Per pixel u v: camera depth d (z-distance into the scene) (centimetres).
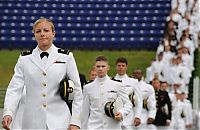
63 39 5856
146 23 6059
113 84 2120
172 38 5241
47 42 1467
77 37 5891
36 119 1466
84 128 2134
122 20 6075
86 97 2134
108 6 6191
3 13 6062
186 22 5425
